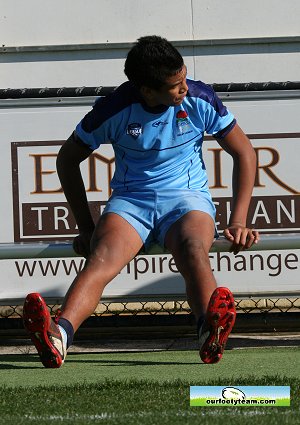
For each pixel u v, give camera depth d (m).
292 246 18.39
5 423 12.20
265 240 18.36
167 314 24.94
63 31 32.62
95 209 22.53
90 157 22.50
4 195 22.64
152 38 15.64
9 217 22.64
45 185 22.66
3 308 26.58
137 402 13.62
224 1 32.59
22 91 22.69
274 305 25.92
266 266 22.70
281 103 22.64
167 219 16.52
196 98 16.38
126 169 16.92
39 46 32.34
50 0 32.59
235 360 18.97
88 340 24.69
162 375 16.94
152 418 12.33
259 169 22.62
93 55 32.38
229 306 13.99
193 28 32.62
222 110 16.66
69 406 13.40
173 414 12.65
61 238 22.70
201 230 16.00
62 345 14.61
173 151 16.70
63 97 22.64
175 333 24.89
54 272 22.62
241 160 16.70
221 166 22.53
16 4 32.56
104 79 32.47
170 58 15.31
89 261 15.69
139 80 15.59
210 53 32.38
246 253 22.69
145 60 15.37
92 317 23.48
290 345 22.47
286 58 32.53
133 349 22.84
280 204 22.66
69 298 15.15
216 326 14.09
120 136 16.53
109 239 16.03
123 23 32.59
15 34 32.59
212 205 17.06
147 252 16.95
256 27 32.59
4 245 18.52
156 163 16.77
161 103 15.95
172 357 19.88
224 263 22.66
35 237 22.67
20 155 22.64
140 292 22.56
